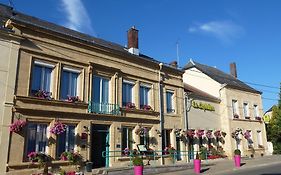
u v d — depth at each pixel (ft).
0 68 41.34
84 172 45.83
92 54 53.11
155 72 65.41
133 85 60.59
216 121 81.20
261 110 97.96
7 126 40.40
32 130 43.32
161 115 64.13
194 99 74.59
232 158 78.43
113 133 53.83
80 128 48.70
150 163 58.49
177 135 66.49
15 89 42.16
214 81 86.33
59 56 48.14
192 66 93.76
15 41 43.32
